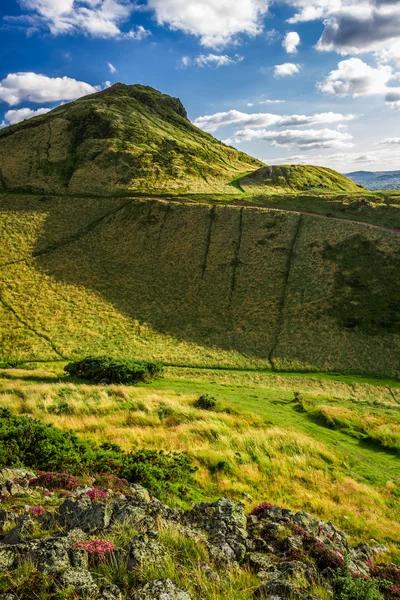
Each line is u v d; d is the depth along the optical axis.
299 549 9.23
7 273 78.06
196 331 65.81
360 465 25.95
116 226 95.44
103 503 8.75
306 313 67.44
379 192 109.62
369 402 44.44
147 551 6.98
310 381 52.41
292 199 108.19
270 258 81.81
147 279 80.19
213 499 16.66
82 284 77.94
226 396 38.59
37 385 35.22
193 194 112.81
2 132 154.00
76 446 16.53
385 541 16.53
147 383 43.72
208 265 82.44
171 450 21.98
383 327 62.72
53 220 98.31
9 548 6.42
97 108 167.75
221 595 6.41
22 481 11.48
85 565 6.43
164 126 179.75
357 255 78.44
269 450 24.69
